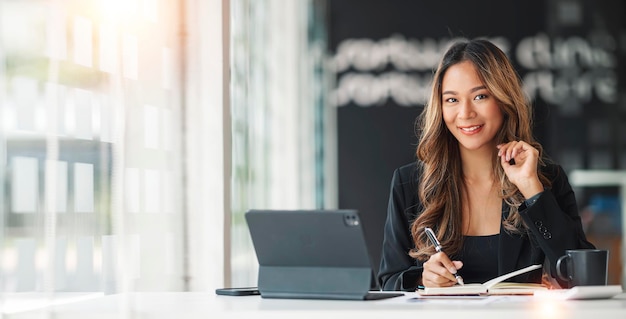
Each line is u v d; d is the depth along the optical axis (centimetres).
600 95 639
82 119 207
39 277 186
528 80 647
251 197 418
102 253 213
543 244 215
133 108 230
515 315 153
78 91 205
